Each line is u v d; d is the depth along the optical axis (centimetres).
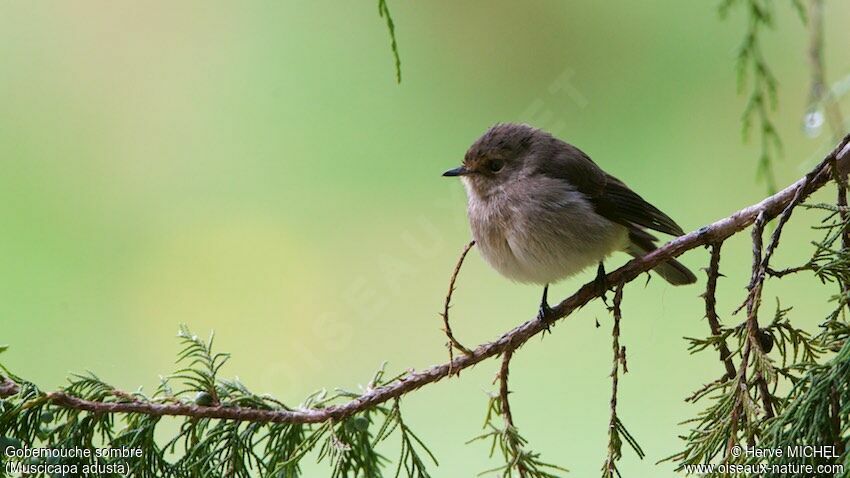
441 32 1277
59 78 1268
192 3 1309
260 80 1282
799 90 1160
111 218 1202
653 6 1231
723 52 1198
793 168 1144
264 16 1309
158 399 568
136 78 1281
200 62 1290
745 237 1117
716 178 1164
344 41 1288
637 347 1069
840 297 473
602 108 1218
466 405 1030
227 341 1133
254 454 580
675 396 1017
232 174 1237
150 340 1127
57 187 1205
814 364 467
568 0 1251
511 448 566
